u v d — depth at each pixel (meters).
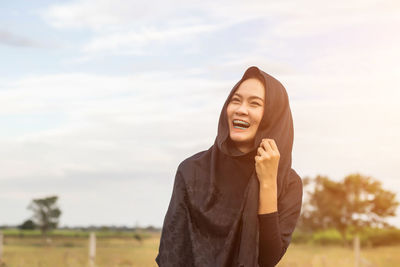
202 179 2.48
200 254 2.38
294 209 2.46
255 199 2.28
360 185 62.97
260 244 2.32
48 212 64.56
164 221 2.54
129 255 27.42
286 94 2.40
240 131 2.33
